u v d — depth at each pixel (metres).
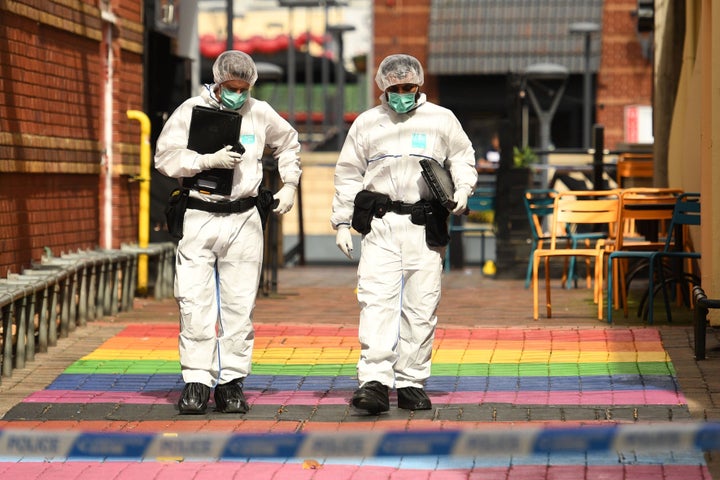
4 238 39.41
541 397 30.44
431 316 29.19
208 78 118.44
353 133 29.27
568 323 41.12
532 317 43.28
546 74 74.94
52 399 31.00
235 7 128.88
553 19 106.88
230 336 29.53
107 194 49.75
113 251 47.53
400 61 28.39
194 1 62.62
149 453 17.69
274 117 30.06
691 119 47.41
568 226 56.69
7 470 24.61
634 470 23.78
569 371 33.47
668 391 30.58
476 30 107.69
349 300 50.97
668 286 46.72
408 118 28.97
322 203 97.00
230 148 28.97
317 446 17.36
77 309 42.47
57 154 44.09
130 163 51.28
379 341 28.67
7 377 33.59
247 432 26.86
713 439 16.59
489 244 81.25
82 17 46.56
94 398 31.11
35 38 42.38
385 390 28.75
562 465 24.34
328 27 101.38
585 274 60.69
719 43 38.16
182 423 28.14
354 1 126.75
